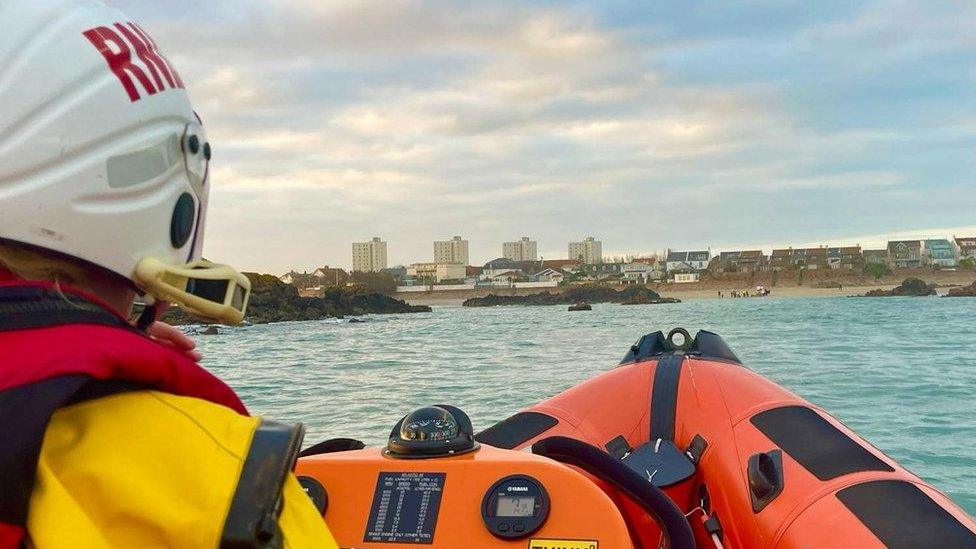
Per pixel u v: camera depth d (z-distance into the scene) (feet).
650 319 156.87
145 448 2.24
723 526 10.60
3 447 2.02
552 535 5.96
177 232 2.88
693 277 563.89
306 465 6.70
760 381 12.91
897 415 30.60
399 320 185.16
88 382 2.22
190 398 2.40
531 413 12.89
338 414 33.73
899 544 8.14
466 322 163.53
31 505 2.10
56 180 2.49
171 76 2.91
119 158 2.63
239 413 2.57
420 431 6.66
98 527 2.15
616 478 6.79
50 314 2.28
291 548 2.36
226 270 2.77
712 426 11.72
